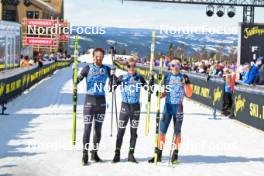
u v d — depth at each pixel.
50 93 19.66
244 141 9.62
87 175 6.36
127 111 7.12
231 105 13.82
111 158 7.50
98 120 7.14
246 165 7.34
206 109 15.80
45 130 10.02
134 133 7.22
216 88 15.46
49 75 35.12
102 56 7.04
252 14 28.70
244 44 20.50
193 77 18.72
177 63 7.18
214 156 7.99
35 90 21.08
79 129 10.30
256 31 20.45
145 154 7.88
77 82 7.34
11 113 12.85
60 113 13.09
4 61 20.25
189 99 19.16
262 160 7.77
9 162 7.00
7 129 10.05
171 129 10.80
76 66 7.36
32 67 23.31
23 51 33.06
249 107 12.05
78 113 13.16
